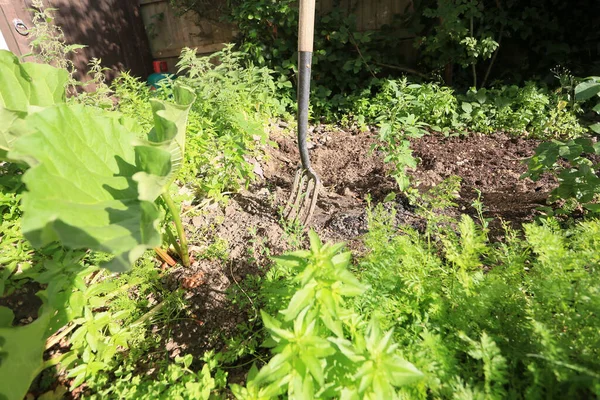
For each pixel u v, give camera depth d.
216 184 2.51
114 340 1.52
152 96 3.49
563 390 0.98
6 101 1.61
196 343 1.66
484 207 2.44
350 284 1.07
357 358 0.97
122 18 5.70
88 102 2.87
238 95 3.37
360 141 3.85
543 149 2.09
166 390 1.33
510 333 1.20
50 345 1.64
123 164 1.48
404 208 2.51
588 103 4.11
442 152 3.47
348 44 5.14
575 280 1.26
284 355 0.99
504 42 4.93
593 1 4.58
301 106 2.15
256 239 2.17
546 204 2.35
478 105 3.96
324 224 2.35
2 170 2.07
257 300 1.72
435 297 1.34
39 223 0.93
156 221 1.04
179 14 5.76
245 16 4.88
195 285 1.91
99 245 0.97
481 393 0.96
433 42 4.51
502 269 1.46
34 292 1.84
